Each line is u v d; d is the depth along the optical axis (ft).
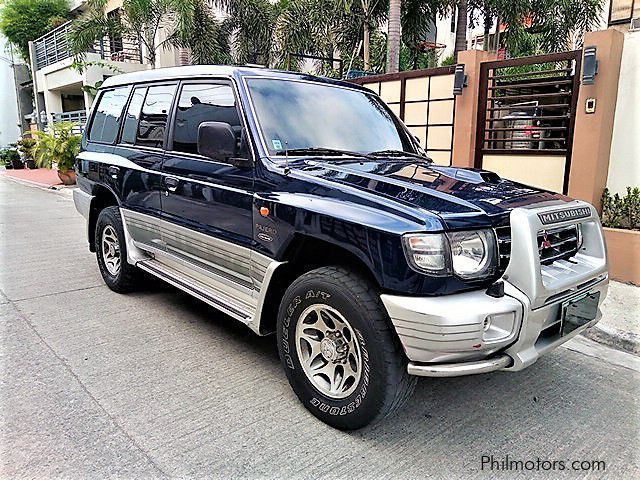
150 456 8.15
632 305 14.88
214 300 11.37
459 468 8.05
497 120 22.33
